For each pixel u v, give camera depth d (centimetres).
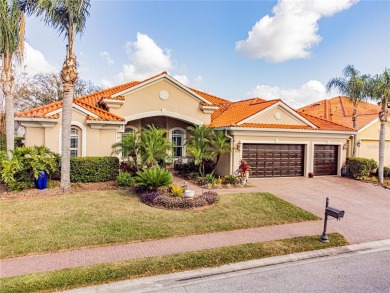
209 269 695
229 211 1175
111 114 1864
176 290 597
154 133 1614
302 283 639
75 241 822
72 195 1305
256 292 596
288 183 1817
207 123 2184
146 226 964
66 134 1387
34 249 761
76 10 1298
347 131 2139
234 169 1856
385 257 805
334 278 667
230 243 862
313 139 2083
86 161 1577
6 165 1295
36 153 1387
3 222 948
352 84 2086
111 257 738
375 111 2778
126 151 1589
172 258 727
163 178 1323
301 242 872
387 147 2448
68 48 1362
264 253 786
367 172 2023
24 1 1327
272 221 1081
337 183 1878
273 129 1903
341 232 995
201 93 2833
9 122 1444
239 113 2202
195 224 1008
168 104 2084
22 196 1258
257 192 1512
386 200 1490
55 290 576
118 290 591
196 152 1720
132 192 1400
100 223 971
